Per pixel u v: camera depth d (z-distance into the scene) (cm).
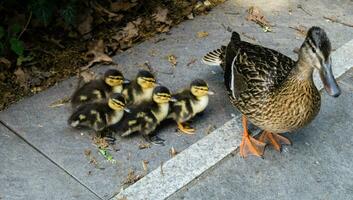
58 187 195
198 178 200
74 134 210
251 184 200
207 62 229
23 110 217
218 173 202
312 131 215
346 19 262
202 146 208
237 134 212
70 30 243
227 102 224
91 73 231
